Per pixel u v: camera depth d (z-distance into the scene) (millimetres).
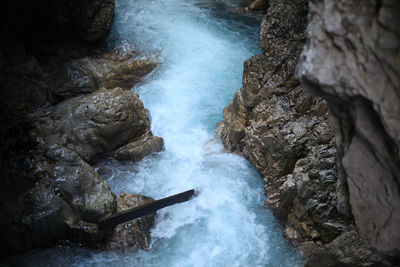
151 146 9602
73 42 12578
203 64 12906
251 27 15055
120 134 9312
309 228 7137
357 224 3521
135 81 12203
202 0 16734
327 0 2863
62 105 9523
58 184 7465
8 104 9359
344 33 2791
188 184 8938
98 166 9281
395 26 2480
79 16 12008
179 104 11344
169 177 9141
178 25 14812
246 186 8781
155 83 12094
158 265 7324
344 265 6047
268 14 9688
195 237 7828
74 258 7328
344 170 3666
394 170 2926
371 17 2613
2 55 9922
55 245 7516
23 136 8156
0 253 7199
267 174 8398
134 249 7449
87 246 7488
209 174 9133
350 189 3438
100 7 12320
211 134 10375
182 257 7477
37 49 11844
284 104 8266
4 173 7387
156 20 14984
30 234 7199
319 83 3035
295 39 8805
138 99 10078
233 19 15531
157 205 7711
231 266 7262
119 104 9219
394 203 3072
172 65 12789
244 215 8180
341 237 6188
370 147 3031
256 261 7301
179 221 8125
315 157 6945
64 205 7352
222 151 9719
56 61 11617
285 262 7172
